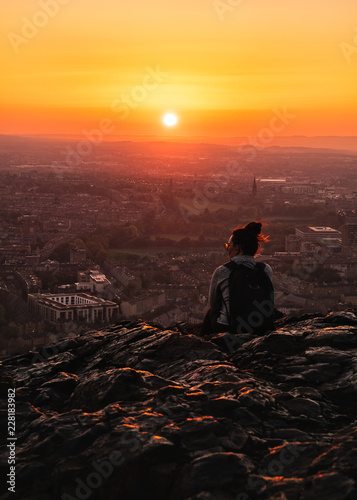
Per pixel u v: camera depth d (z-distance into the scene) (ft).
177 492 17.02
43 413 23.39
